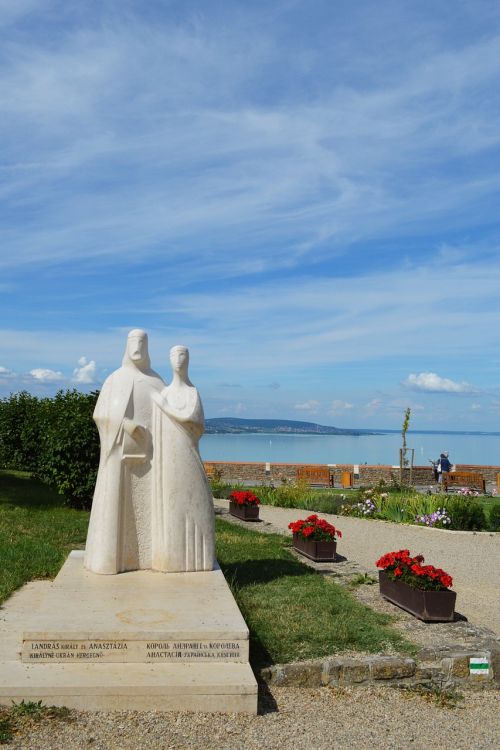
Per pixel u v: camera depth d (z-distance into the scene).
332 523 16.20
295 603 7.48
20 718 4.69
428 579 7.18
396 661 5.75
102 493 7.18
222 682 5.07
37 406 21.02
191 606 6.04
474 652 5.93
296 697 5.41
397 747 4.66
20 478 21.05
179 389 7.36
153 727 4.72
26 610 7.02
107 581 6.78
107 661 5.39
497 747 4.72
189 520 7.20
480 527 15.77
